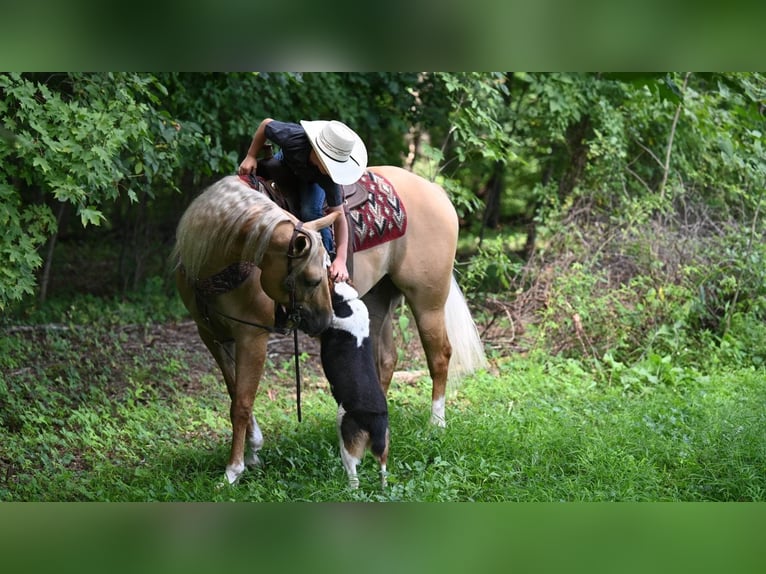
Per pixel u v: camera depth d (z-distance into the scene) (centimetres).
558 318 807
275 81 795
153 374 717
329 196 487
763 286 848
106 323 835
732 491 500
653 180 1000
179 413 632
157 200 1039
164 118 677
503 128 1018
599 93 952
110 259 1112
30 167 595
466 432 564
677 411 625
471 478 508
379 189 558
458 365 605
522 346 808
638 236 856
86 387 670
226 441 582
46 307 855
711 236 888
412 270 574
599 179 923
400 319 791
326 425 593
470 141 872
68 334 784
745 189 945
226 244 460
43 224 598
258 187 492
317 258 443
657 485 502
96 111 607
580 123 1011
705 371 779
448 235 581
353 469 479
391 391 703
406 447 539
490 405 653
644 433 576
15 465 527
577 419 609
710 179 949
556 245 871
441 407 595
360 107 893
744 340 827
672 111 961
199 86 780
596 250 863
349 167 475
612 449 539
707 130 929
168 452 549
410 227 567
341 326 491
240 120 797
